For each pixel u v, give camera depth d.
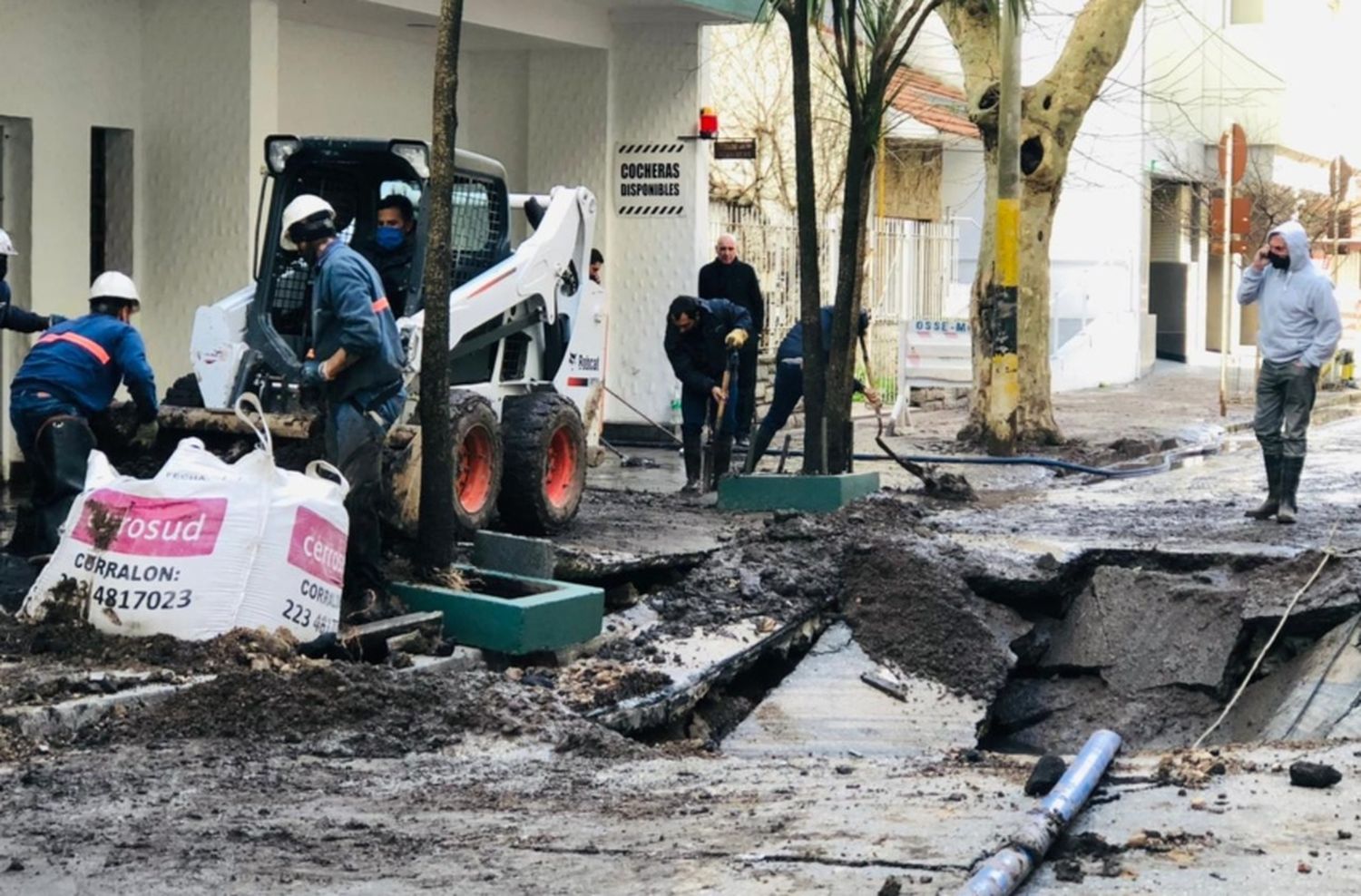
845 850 6.71
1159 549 13.45
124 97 17.08
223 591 9.48
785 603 12.46
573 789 8.02
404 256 12.69
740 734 10.90
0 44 15.77
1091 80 21.52
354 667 9.40
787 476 15.44
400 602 10.72
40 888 6.37
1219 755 8.37
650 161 22.42
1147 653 12.55
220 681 8.97
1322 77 42.28
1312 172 42.44
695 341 16.59
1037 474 19.23
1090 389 33.25
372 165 12.82
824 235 26.58
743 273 19.14
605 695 10.09
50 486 11.46
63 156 16.47
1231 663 12.27
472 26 20.31
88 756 8.28
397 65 20.89
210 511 9.55
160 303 17.33
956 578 12.70
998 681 12.06
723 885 6.31
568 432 13.77
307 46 19.47
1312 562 12.60
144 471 11.96
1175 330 40.50
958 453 21.23
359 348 10.18
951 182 33.41
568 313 14.40
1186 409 28.58
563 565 12.12
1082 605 12.98
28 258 16.25
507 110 22.86
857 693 11.75
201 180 17.12
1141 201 35.59
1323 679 11.38
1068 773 7.50
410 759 8.58
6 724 8.35
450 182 11.01
